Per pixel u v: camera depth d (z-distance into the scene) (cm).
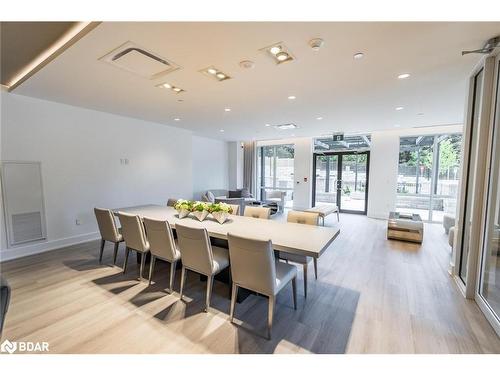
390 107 411
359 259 369
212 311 231
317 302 248
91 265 339
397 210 680
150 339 193
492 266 232
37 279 295
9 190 360
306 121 533
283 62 242
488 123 235
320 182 809
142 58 236
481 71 255
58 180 412
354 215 726
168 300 250
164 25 182
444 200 620
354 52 222
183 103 395
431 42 205
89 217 457
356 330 204
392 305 242
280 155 877
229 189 909
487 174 235
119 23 179
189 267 244
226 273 290
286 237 232
